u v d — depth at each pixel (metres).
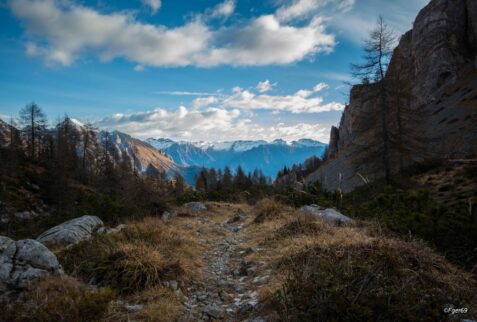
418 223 7.21
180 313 4.29
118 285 4.99
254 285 5.43
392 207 9.88
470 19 52.59
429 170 25.61
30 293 4.05
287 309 3.72
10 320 3.43
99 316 3.73
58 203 33.06
